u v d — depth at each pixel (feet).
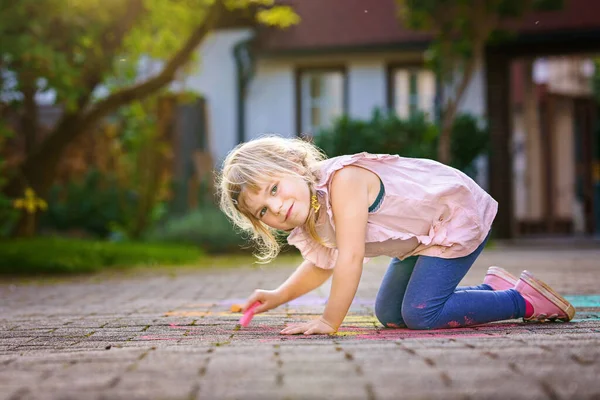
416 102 43.91
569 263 25.76
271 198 8.61
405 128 38.65
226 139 44.70
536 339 7.36
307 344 7.52
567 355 6.22
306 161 9.13
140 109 35.50
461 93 36.09
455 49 35.78
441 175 9.66
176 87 44.78
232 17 40.81
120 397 5.07
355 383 5.29
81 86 25.32
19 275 22.86
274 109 44.68
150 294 16.90
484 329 9.22
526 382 5.22
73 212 40.24
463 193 9.52
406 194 9.36
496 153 42.27
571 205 56.44
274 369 5.84
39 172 27.50
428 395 4.91
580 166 56.85
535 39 40.73
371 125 38.83
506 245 39.01
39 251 24.17
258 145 8.91
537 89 53.88
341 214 8.91
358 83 44.01
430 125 38.47
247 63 43.70
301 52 43.34
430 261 9.50
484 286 10.33
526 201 52.44
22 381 5.77
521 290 9.75
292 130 44.52
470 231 9.52
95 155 40.70
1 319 12.13
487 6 34.71
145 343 8.52
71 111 26.02
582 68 61.46
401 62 43.57
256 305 10.03
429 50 38.88
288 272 23.75
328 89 44.70
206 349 7.03
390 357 6.29
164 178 38.65
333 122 39.40
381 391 5.04
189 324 10.67
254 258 31.45
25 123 28.37
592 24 40.01
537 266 24.30
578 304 12.83
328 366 5.92
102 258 26.35
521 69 52.13
